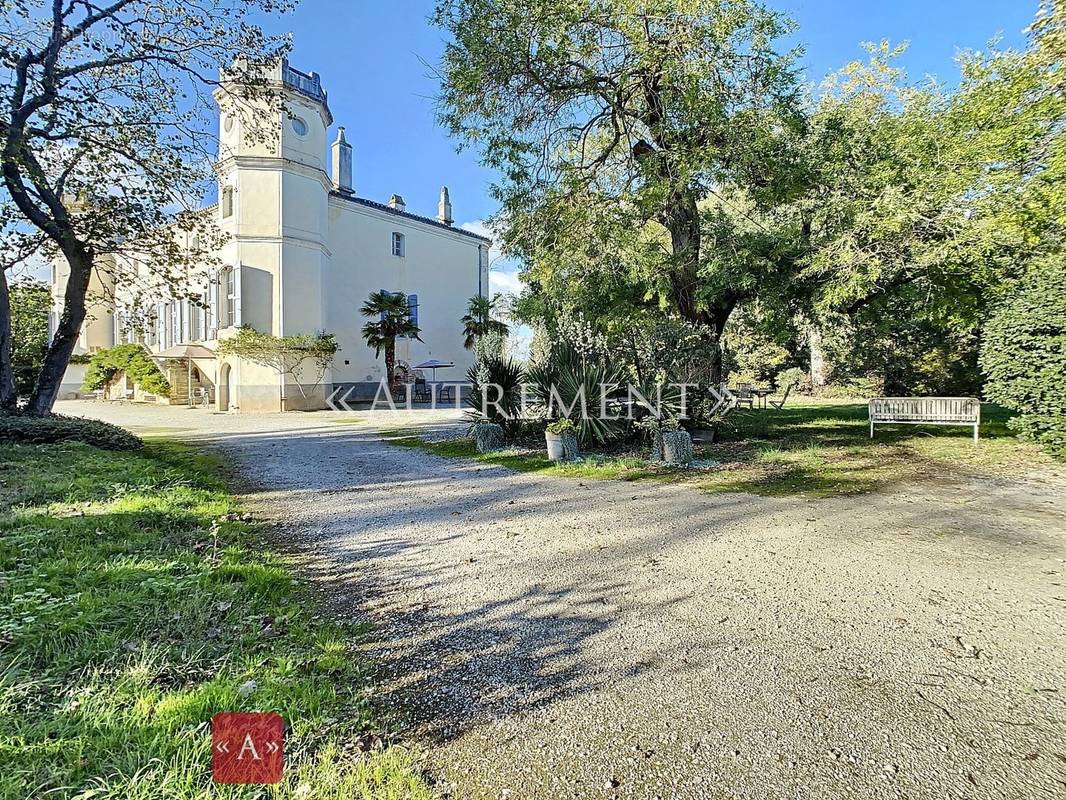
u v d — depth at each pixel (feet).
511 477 24.86
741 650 9.04
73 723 6.42
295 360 72.18
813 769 6.25
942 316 35.73
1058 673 8.24
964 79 32.19
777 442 33.27
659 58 27.17
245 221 69.36
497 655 8.91
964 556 13.44
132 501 17.16
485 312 58.34
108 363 93.97
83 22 30.07
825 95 47.26
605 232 29.78
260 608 10.33
